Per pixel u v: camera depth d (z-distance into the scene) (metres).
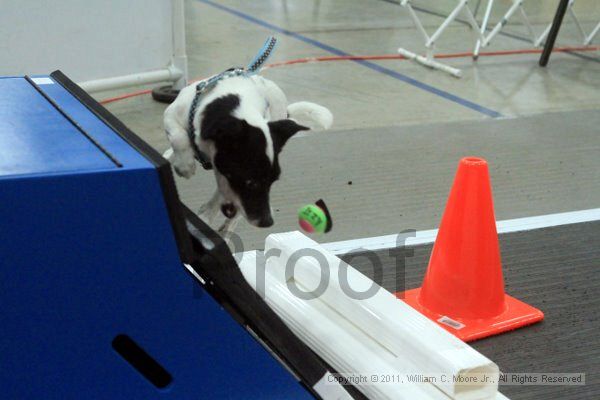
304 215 1.85
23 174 1.42
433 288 2.48
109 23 4.44
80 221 1.48
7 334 1.51
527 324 2.47
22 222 1.44
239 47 6.41
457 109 4.99
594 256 2.99
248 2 8.86
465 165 2.35
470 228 2.37
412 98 5.19
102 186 1.47
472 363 1.91
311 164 3.85
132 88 5.16
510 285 2.74
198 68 5.62
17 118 1.81
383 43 6.92
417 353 2.02
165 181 1.52
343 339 2.18
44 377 1.57
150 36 4.66
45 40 4.22
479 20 8.32
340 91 5.27
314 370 1.78
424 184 3.68
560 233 3.20
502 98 5.34
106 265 1.54
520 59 6.61
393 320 2.13
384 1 9.38
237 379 1.74
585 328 2.47
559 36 7.79
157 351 1.65
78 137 1.69
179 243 1.58
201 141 1.91
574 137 4.52
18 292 1.48
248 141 1.79
